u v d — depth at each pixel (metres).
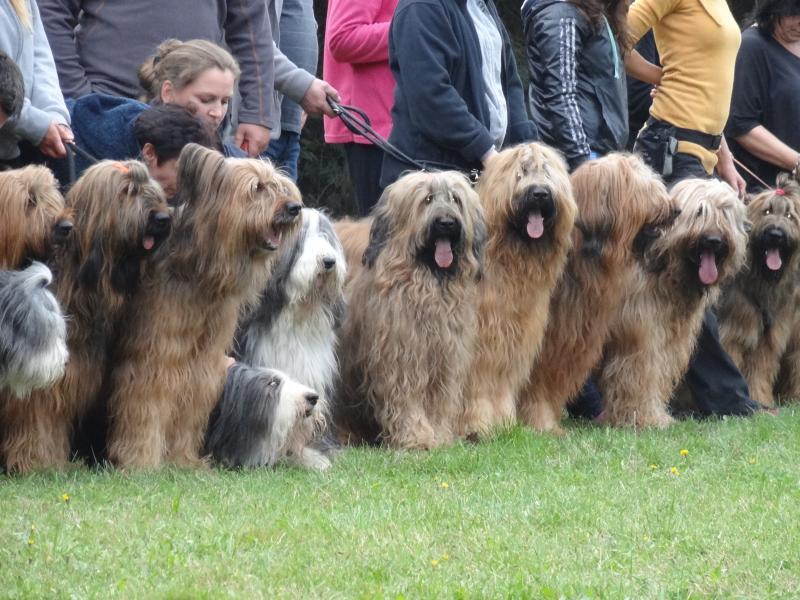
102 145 12.07
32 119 11.34
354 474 10.92
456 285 12.14
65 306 10.28
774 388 16.92
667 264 14.00
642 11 15.31
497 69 13.92
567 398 13.80
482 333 12.65
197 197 10.46
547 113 14.34
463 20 13.39
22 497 9.39
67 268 10.28
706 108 15.48
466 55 13.37
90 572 7.62
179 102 12.28
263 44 13.77
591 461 11.77
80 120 12.20
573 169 14.14
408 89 13.11
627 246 13.31
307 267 11.39
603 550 8.51
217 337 10.88
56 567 7.68
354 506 9.56
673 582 7.85
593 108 14.42
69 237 10.17
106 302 10.32
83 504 9.27
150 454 10.62
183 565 7.81
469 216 12.01
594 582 7.75
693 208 13.98
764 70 17.08
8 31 11.62
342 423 12.64
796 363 16.61
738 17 26.02
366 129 13.63
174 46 12.41
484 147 13.09
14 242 9.89
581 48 14.30
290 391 11.12
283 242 10.82
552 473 11.06
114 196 10.07
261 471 10.88
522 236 12.50
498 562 8.12
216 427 11.19
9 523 8.64
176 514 9.08
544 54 14.26
